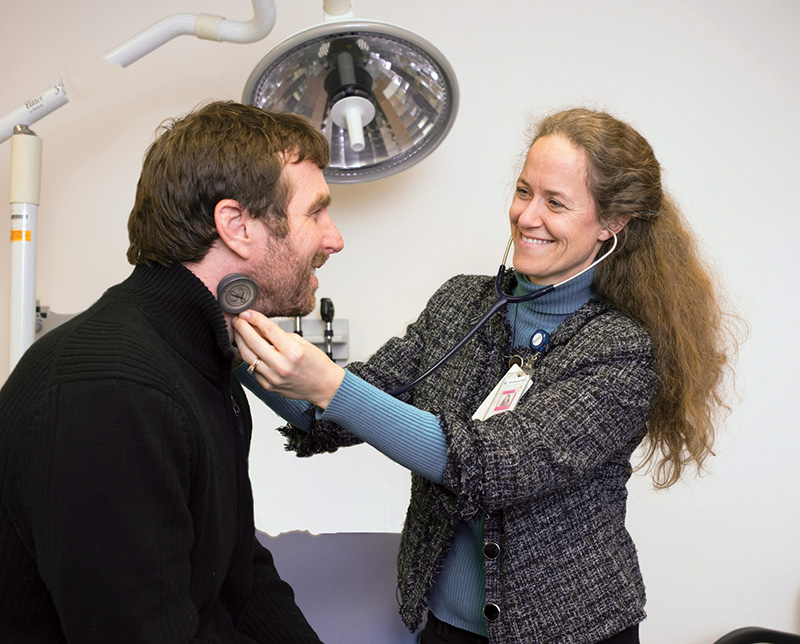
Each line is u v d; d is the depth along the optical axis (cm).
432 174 196
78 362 70
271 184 85
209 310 83
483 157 196
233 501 87
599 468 111
